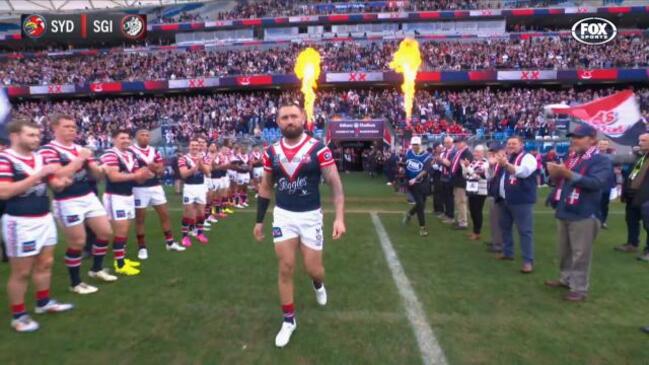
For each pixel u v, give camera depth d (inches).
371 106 1112.2
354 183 758.5
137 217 255.8
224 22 1599.4
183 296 194.9
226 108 1204.5
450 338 153.9
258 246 292.7
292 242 154.5
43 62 1517.0
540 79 1211.9
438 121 1009.5
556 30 1579.7
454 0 1603.1
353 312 176.7
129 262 232.7
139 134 257.9
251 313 175.9
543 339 153.5
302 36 1588.3
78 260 200.7
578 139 191.0
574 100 1134.4
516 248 288.8
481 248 287.0
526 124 940.0
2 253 259.4
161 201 271.0
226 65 1391.5
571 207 192.7
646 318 172.6
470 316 173.3
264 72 1344.7
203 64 1407.5
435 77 1240.8
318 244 159.9
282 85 1359.5
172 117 1182.9
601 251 287.0
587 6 1475.1
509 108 1059.3
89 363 136.7
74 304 185.0
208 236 326.0
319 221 159.6
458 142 365.1
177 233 338.6
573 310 180.5
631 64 1207.6
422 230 327.3
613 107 482.6
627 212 286.8
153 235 330.0
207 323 166.2
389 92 1250.6
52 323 165.9
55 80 1417.3
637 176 269.6
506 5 1578.5
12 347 146.9
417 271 234.1
